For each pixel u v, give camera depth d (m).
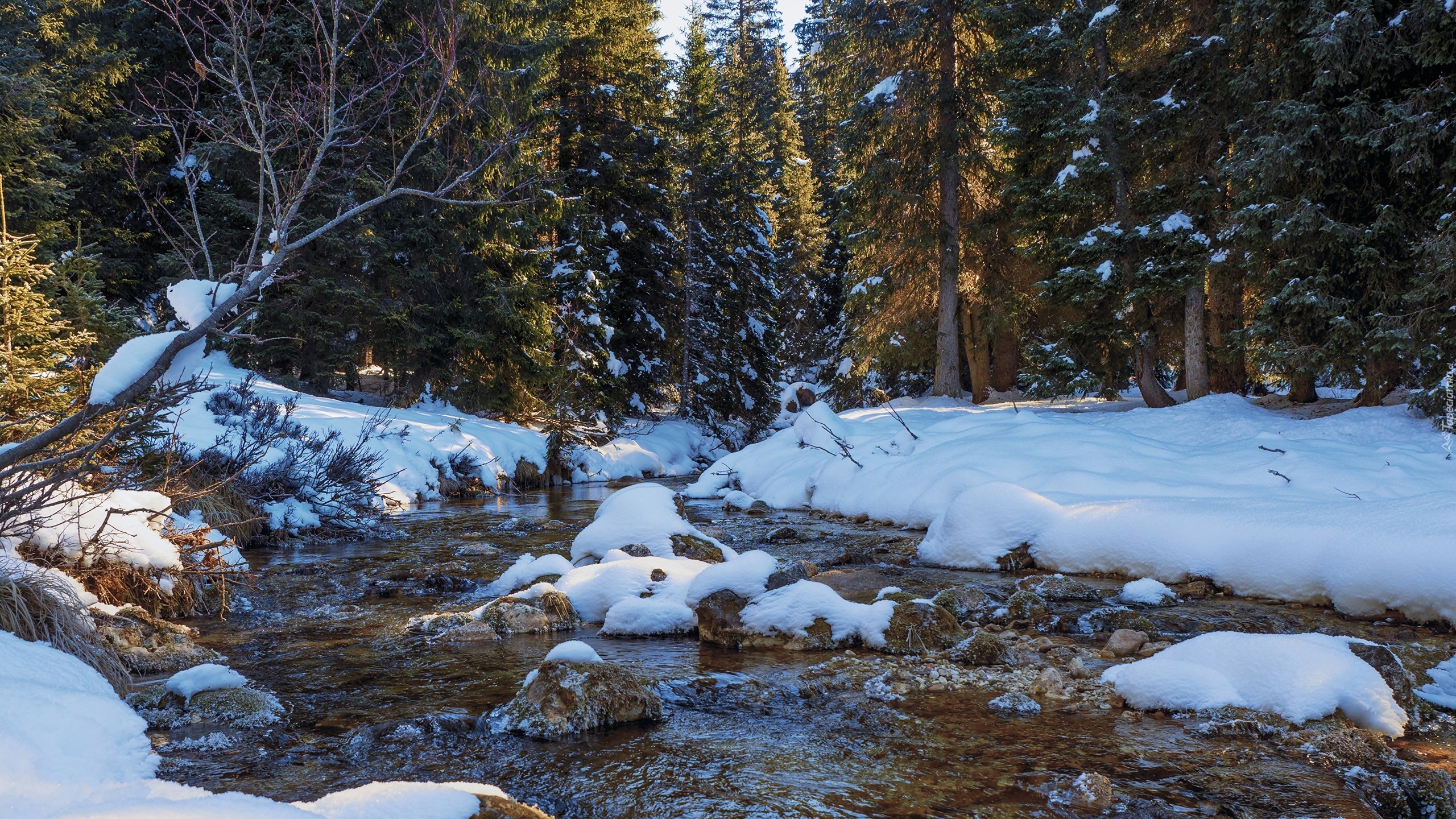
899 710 5.56
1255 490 11.02
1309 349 15.23
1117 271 18.66
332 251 21.81
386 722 5.21
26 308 7.84
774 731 5.18
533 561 9.57
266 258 4.80
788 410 22.55
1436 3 13.59
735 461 21.44
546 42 22.67
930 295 26.58
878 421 20.59
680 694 5.84
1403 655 6.62
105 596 7.34
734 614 7.39
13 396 7.02
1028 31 20.83
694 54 36.69
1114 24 19.20
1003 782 4.41
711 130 37.06
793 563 8.01
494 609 7.80
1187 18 19.02
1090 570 9.89
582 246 28.25
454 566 10.84
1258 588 8.65
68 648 5.42
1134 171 20.00
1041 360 20.50
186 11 5.59
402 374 24.86
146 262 24.05
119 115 22.45
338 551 12.34
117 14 23.31
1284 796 4.21
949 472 13.74
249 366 21.70
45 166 18.19
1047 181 22.28
